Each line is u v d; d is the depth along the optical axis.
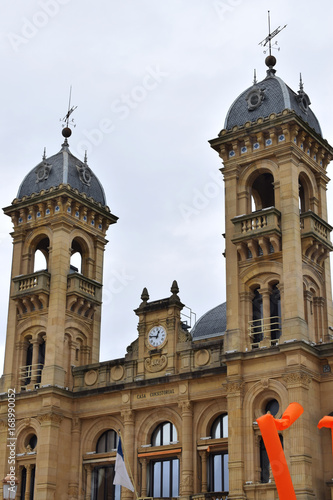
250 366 50.41
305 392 48.16
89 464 57.94
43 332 61.75
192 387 54.41
